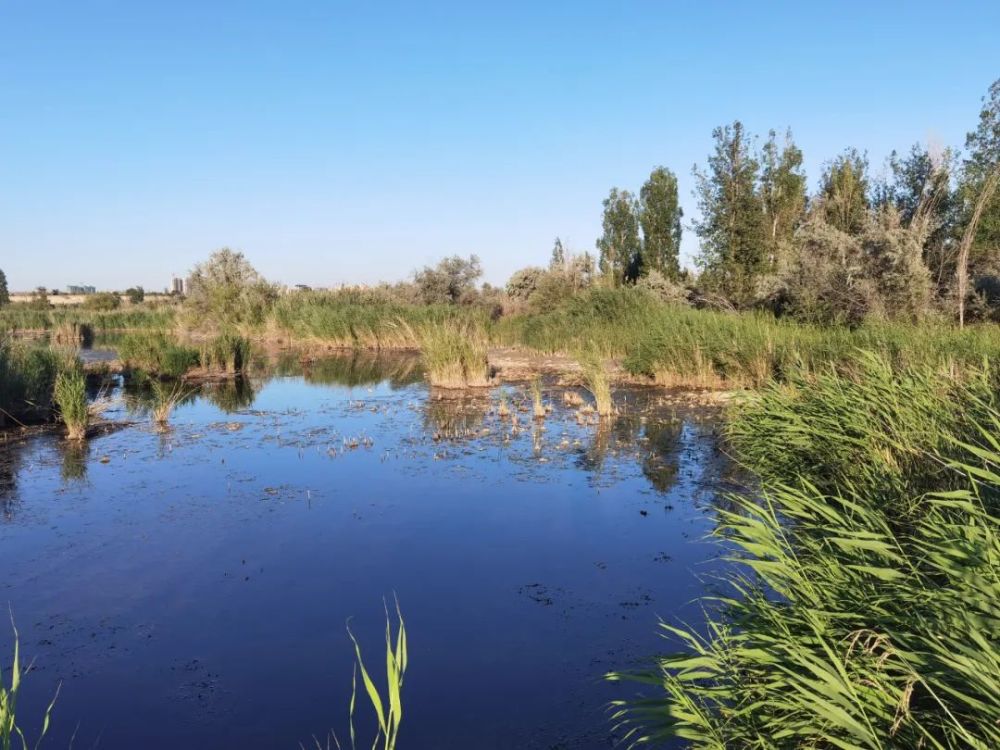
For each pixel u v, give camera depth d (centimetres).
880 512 438
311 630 544
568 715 429
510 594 593
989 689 249
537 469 986
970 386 622
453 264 4106
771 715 317
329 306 3600
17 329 3988
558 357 2417
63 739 420
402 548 704
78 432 1241
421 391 1788
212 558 687
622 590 593
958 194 2042
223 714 443
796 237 2047
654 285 2823
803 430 703
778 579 406
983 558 305
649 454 1055
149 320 4197
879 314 1648
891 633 302
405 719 430
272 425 1352
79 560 686
